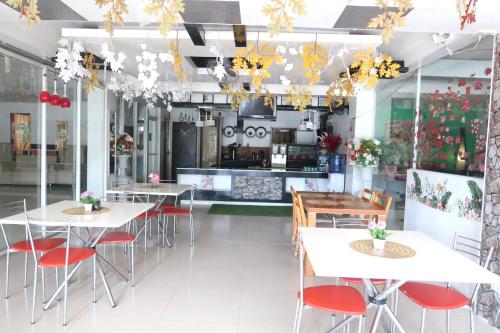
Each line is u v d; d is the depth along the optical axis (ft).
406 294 8.25
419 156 16.49
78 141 20.17
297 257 15.40
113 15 8.37
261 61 12.95
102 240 11.64
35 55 15.19
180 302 10.85
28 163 16.03
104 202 13.82
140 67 12.94
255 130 39.40
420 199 15.31
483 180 10.91
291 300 11.21
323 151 32.01
